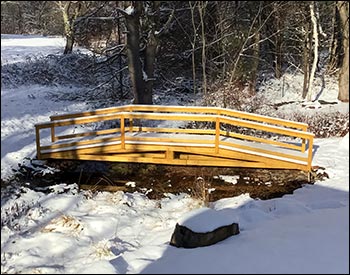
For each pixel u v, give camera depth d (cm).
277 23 1747
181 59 1844
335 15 1888
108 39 1648
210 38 1750
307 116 1390
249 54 1748
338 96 1636
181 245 552
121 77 1658
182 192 859
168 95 1733
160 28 1547
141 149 956
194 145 944
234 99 1476
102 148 961
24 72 1812
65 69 1888
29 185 888
